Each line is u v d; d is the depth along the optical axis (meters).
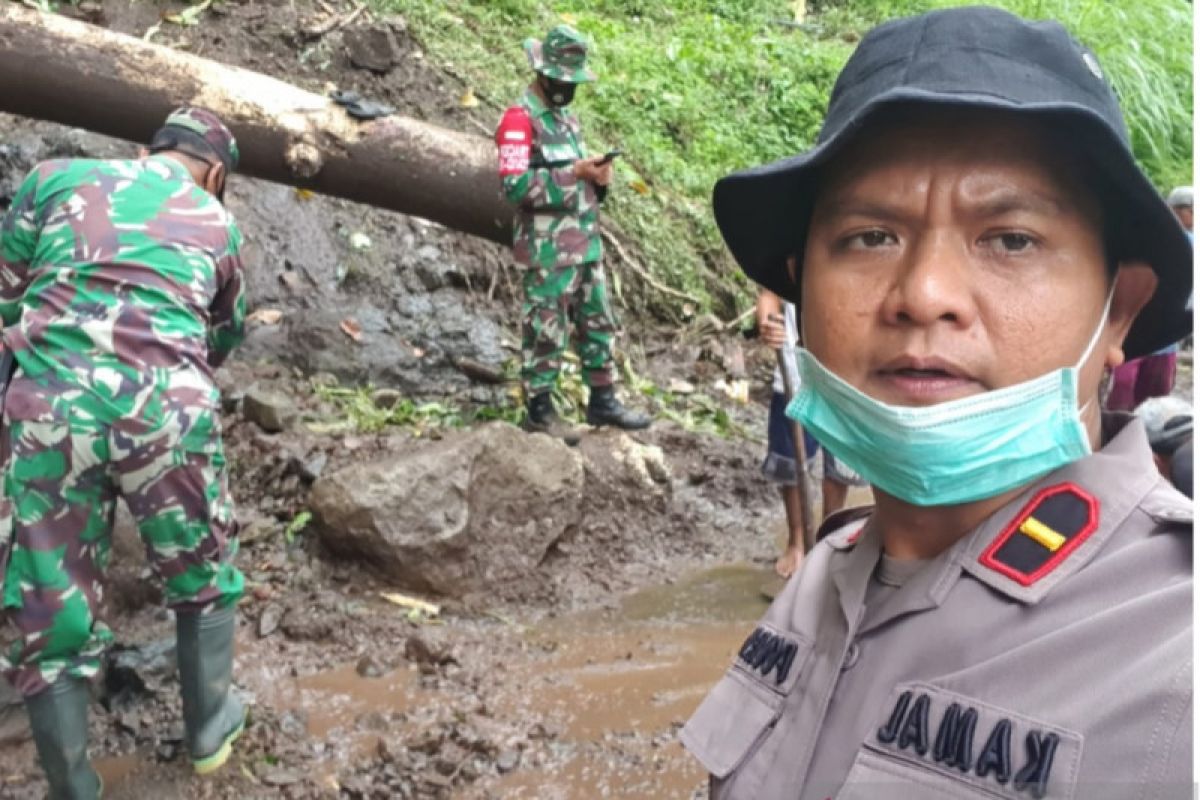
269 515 4.26
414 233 6.01
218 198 3.30
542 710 3.38
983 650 0.92
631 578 4.46
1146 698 0.80
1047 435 0.97
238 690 3.38
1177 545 0.89
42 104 4.84
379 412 5.00
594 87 7.52
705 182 7.36
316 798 2.93
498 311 6.02
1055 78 0.93
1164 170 9.81
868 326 0.99
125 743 3.12
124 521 3.69
